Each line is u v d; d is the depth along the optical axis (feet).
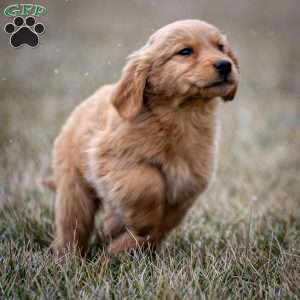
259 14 118.83
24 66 74.84
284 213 28.71
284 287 19.33
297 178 37.47
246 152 43.29
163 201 23.04
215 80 21.80
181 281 19.40
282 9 124.67
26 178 34.45
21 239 24.68
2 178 34.68
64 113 53.01
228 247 23.27
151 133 22.52
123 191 22.48
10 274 20.31
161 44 22.93
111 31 100.17
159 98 22.94
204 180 23.63
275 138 47.62
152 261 21.45
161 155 22.65
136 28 102.68
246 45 95.71
